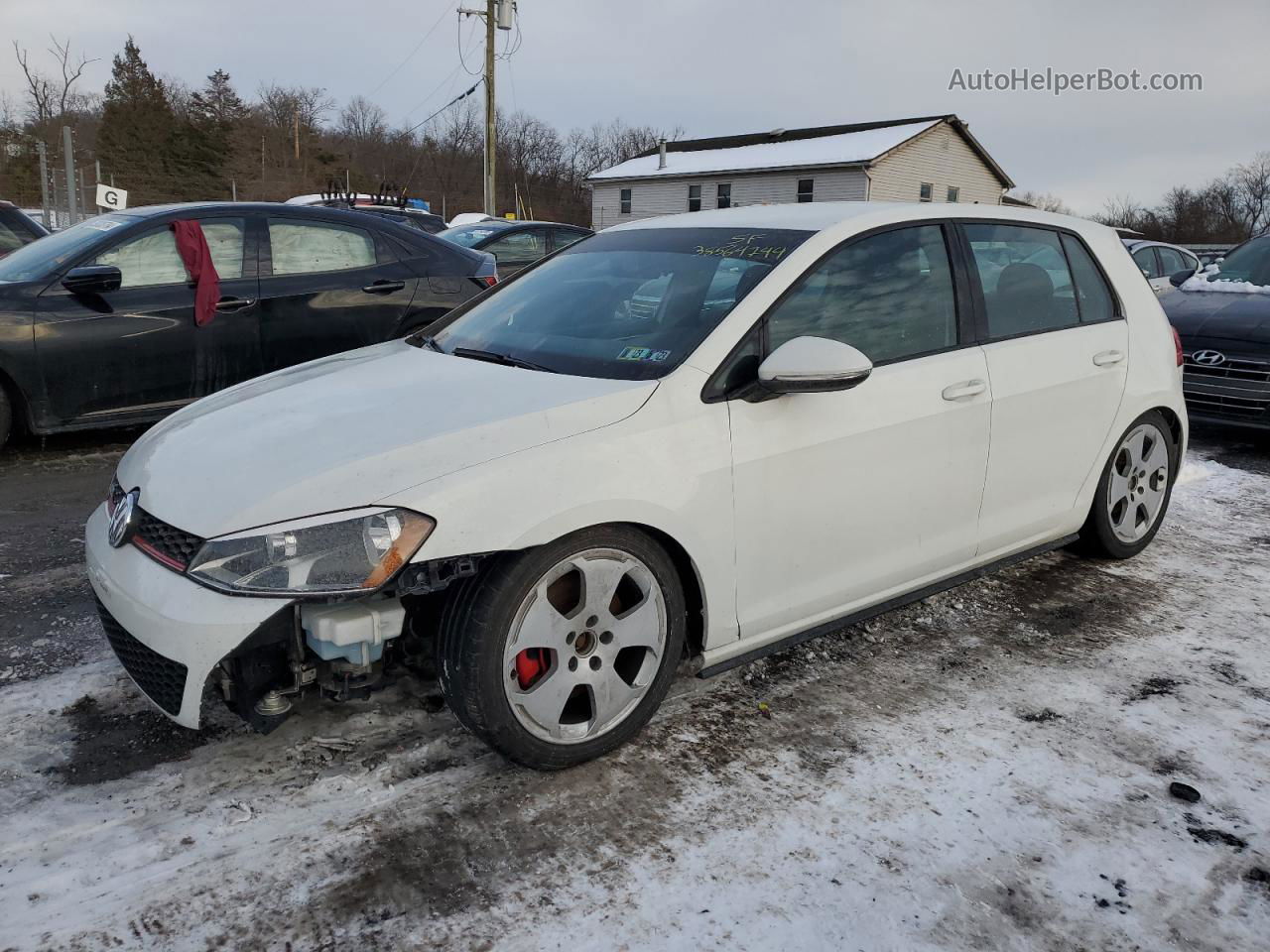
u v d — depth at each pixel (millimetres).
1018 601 3959
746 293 2947
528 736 2514
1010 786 2627
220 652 2254
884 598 3336
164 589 2338
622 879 2229
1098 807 2543
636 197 43594
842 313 3105
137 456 2820
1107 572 4309
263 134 60281
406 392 2824
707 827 2420
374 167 53219
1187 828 2461
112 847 2273
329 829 2371
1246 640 3637
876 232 3273
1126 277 4195
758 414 2820
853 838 2391
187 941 2004
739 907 2143
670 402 2691
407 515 2289
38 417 5535
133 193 38719
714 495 2721
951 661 3395
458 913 2107
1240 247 8133
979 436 3418
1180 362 4387
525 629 2451
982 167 41781
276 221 6227
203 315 5859
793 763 2719
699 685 3158
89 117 53438
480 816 2441
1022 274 3730
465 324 3611
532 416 2543
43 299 5469
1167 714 3051
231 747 2701
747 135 46500
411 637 2590
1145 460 4309
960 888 2223
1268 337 6566
